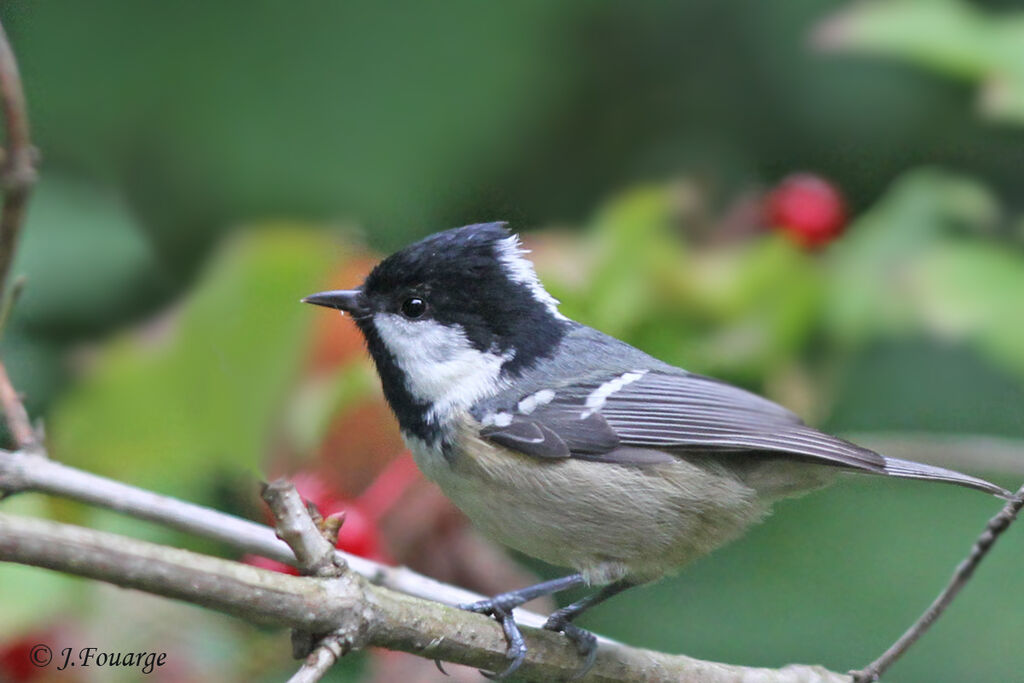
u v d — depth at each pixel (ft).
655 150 35.60
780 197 27.63
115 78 32.01
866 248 26.20
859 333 25.75
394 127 33.24
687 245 27.12
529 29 34.45
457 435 23.32
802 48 34.96
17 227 14.38
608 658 21.80
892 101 34.40
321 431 22.11
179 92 32.30
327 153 32.71
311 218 32.27
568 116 35.06
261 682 21.97
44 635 20.30
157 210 31.42
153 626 20.85
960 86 33.68
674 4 35.24
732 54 36.04
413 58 33.71
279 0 33.12
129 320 26.14
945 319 25.07
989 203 26.53
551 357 24.66
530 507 23.34
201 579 15.20
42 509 19.77
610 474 23.31
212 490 20.07
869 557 29.89
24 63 31.68
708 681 22.22
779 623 29.19
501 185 33.94
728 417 24.04
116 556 14.47
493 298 24.38
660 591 29.99
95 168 31.48
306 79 33.04
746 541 30.40
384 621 17.31
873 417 30.55
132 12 32.30
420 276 23.97
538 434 23.27
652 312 25.61
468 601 21.63
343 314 23.80
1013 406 29.96
